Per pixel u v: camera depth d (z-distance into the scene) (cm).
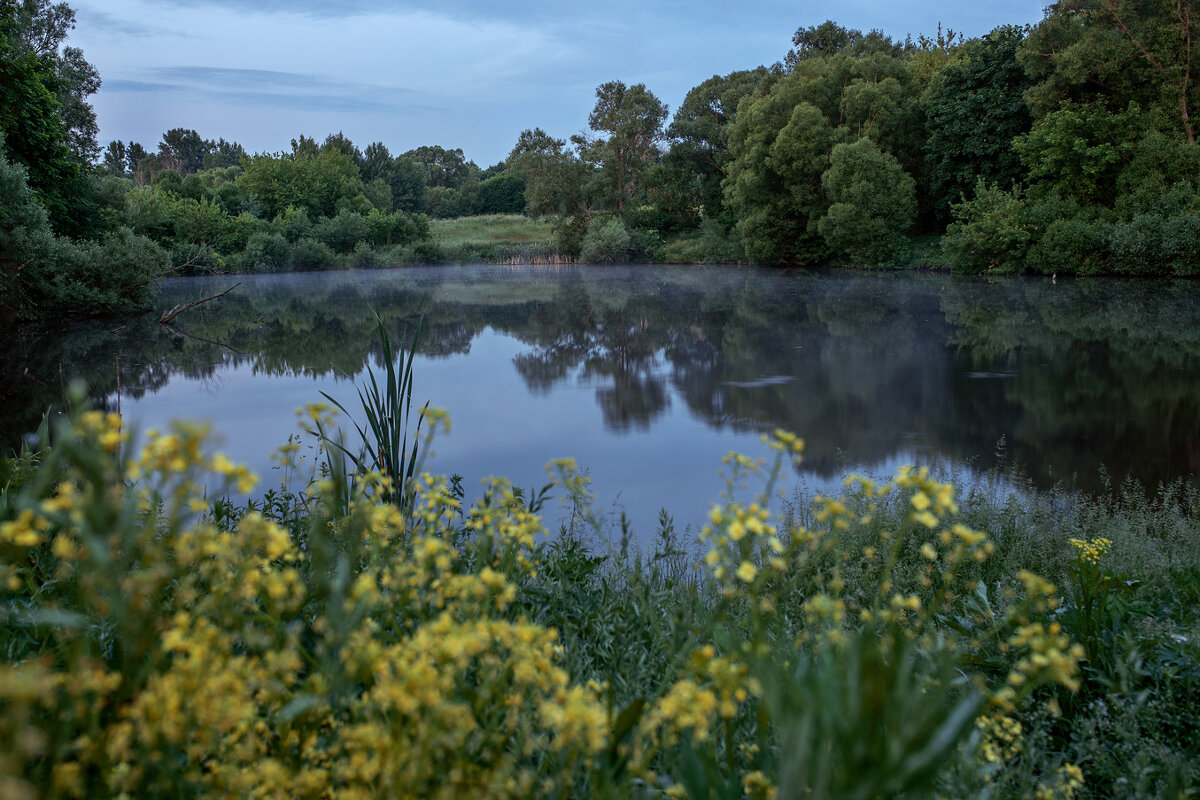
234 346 1933
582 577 295
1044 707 229
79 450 104
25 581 187
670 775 156
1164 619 293
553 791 134
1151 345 1609
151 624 121
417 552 150
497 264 6228
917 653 178
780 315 2367
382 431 428
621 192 6053
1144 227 2862
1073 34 3250
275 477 759
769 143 4369
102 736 107
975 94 3781
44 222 2297
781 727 116
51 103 2673
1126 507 650
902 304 2534
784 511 598
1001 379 1349
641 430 1051
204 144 14700
